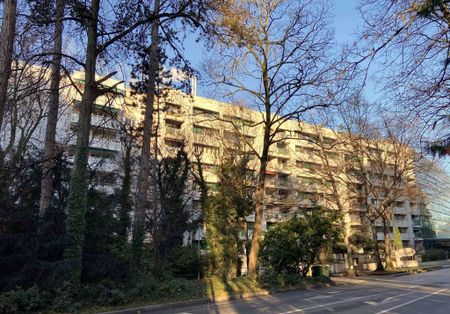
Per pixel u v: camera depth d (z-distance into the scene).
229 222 31.59
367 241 63.75
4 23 15.42
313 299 17.80
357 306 15.03
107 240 18.41
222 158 33.72
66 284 14.38
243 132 34.88
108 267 16.42
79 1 16.52
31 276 14.38
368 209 45.41
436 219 97.88
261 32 24.17
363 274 43.28
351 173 45.84
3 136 26.30
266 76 25.12
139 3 18.00
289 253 26.73
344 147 42.25
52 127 19.06
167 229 21.80
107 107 26.67
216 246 30.86
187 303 16.62
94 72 17.69
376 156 43.31
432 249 94.94
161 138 37.19
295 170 56.06
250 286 21.84
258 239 25.72
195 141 38.06
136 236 19.83
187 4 17.42
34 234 15.27
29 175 18.25
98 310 14.11
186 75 21.88
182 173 25.61
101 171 29.86
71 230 15.47
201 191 32.75
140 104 29.53
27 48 17.75
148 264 22.17
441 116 8.91
